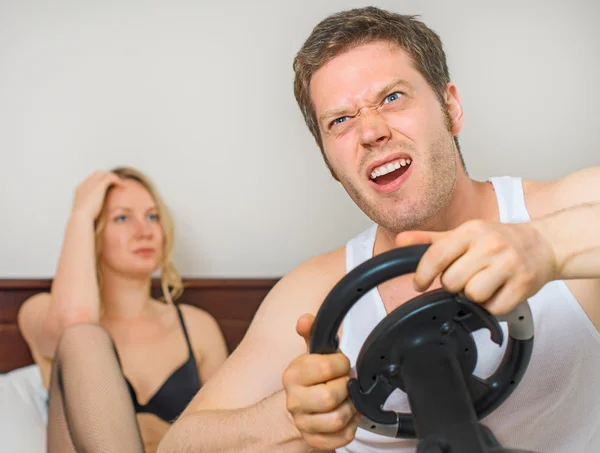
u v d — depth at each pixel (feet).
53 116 8.16
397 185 3.37
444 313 2.00
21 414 6.49
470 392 2.13
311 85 3.53
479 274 1.94
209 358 7.45
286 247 8.05
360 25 3.39
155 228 7.68
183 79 8.16
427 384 1.98
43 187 8.08
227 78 8.13
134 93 8.19
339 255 3.95
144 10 8.21
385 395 2.14
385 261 2.05
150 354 7.22
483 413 2.20
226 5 8.13
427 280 1.98
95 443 5.11
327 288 3.82
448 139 3.45
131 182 7.72
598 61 7.51
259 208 8.07
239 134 8.11
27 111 8.16
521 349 2.15
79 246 7.34
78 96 8.18
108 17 8.22
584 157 7.54
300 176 8.06
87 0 8.22
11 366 7.24
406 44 3.41
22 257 8.02
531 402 3.32
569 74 7.54
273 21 8.09
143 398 7.03
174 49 8.18
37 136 8.13
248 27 8.13
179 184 8.13
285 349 3.71
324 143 3.58
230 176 8.11
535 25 7.56
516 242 2.01
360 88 3.33
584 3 7.52
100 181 7.66
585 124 7.53
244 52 8.13
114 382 5.49
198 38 8.16
